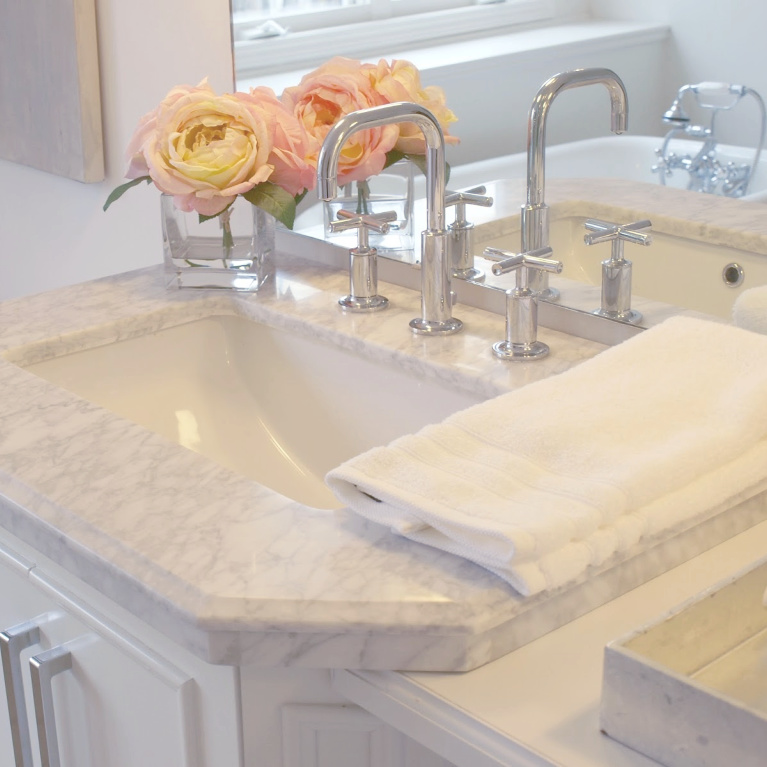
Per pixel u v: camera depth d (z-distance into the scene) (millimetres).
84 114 1841
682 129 1089
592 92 1146
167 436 1313
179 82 1665
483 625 738
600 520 771
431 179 1174
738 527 913
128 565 807
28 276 2229
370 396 1243
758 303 1055
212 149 1232
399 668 751
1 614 1077
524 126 1203
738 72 1047
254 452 1329
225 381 1396
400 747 829
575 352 1162
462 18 1215
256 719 819
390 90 1304
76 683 981
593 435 859
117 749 957
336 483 838
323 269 1465
